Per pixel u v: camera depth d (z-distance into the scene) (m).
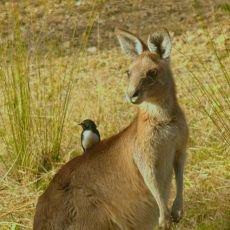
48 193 23.53
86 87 38.62
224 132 30.47
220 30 43.44
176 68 39.69
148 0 51.34
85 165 23.38
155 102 22.12
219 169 28.83
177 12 48.62
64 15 49.34
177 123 22.44
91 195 23.03
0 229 26.66
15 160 30.27
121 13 49.72
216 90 34.34
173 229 25.80
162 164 22.47
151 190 22.52
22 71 32.62
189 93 35.97
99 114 34.53
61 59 39.38
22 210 27.47
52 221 23.02
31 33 45.59
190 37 43.88
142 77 22.02
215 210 26.48
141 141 22.34
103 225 23.03
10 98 30.95
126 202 23.09
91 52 44.38
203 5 48.16
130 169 22.86
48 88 37.00
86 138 28.66
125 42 23.31
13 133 30.58
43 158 31.06
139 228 23.42
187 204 27.02
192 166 29.31
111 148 23.30
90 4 50.72
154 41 22.86
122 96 37.31
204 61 39.41
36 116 31.44
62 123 31.39
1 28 43.34
